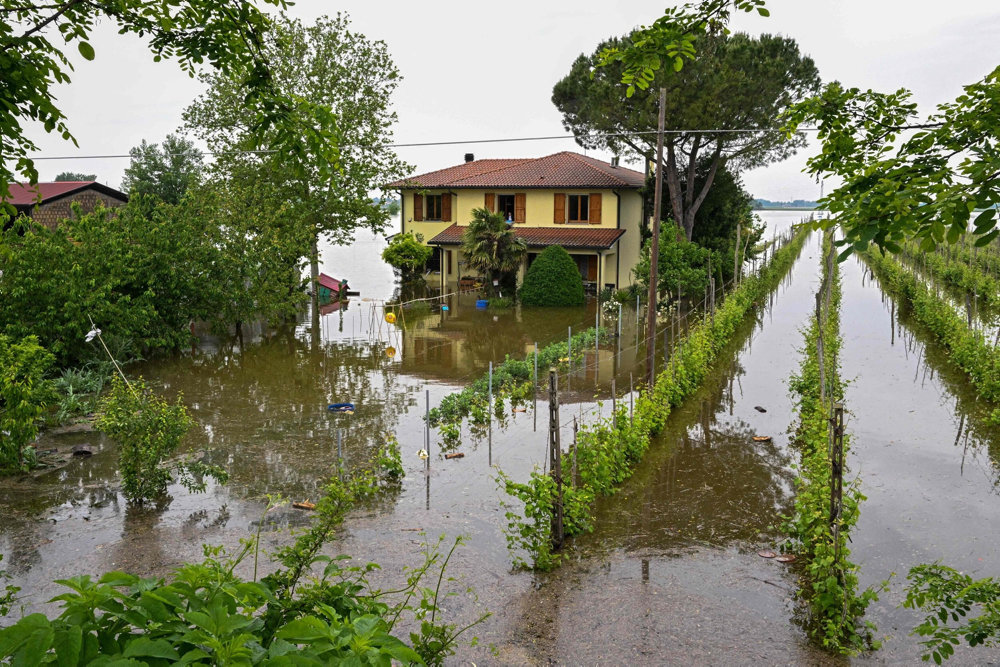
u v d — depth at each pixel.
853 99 4.95
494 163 39.41
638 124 28.42
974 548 9.07
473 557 8.89
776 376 18.70
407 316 28.47
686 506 10.68
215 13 5.38
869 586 8.06
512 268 31.06
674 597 7.97
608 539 9.57
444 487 11.32
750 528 9.88
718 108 27.58
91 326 18.41
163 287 20.83
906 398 15.98
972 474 11.59
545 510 9.00
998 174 3.55
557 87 32.09
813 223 4.29
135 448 10.48
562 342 22.92
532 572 8.57
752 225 42.84
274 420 15.13
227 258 22.66
